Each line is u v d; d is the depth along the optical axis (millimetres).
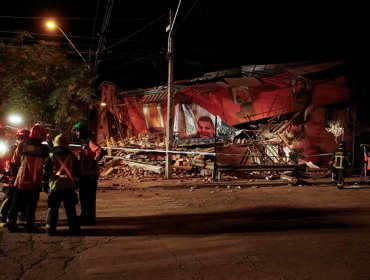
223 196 9695
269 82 16766
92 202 6336
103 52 17219
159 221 6723
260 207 8234
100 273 4121
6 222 5984
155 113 19797
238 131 16766
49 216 5543
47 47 18641
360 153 16953
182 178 13500
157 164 14977
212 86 17797
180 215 7293
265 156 15578
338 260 4695
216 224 6566
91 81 18484
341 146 11742
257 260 4660
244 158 15930
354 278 4113
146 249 5035
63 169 5582
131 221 6684
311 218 7137
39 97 18344
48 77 18375
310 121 16594
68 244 5168
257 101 17172
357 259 4742
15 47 18203
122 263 4465
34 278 3926
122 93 21219
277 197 9672
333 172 12961
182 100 18688
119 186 11305
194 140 17984
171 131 13375
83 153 6352
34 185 5660
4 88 18000
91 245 5152
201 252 4949
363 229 6285
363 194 10430
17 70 17703
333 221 6875
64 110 18078
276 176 13891
